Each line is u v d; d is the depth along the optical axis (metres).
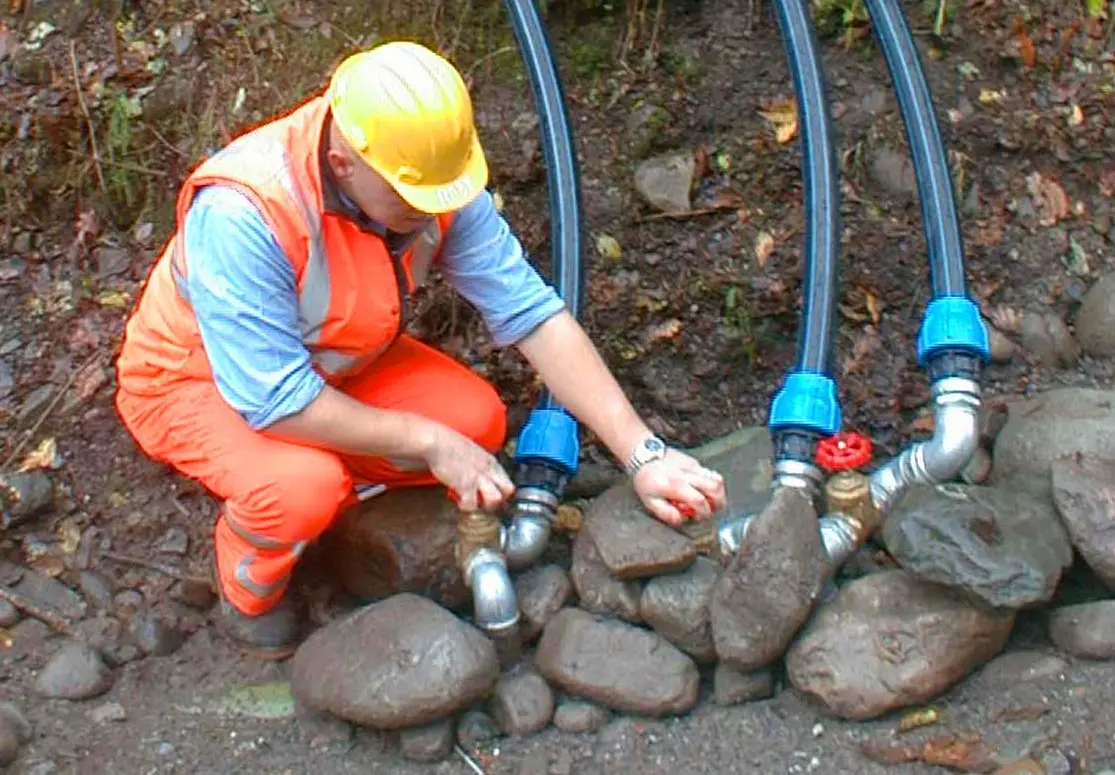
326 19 3.55
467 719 2.58
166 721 2.68
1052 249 3.32
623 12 3.54
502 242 2.62
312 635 2.67
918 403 3.13
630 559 2.57
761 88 3.45
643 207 3.34
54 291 3.32
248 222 2.33
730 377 3.22
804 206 3.01
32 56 3.52
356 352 2.58
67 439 3.12
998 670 2.57
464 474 2.54
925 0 3.53
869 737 2.50
